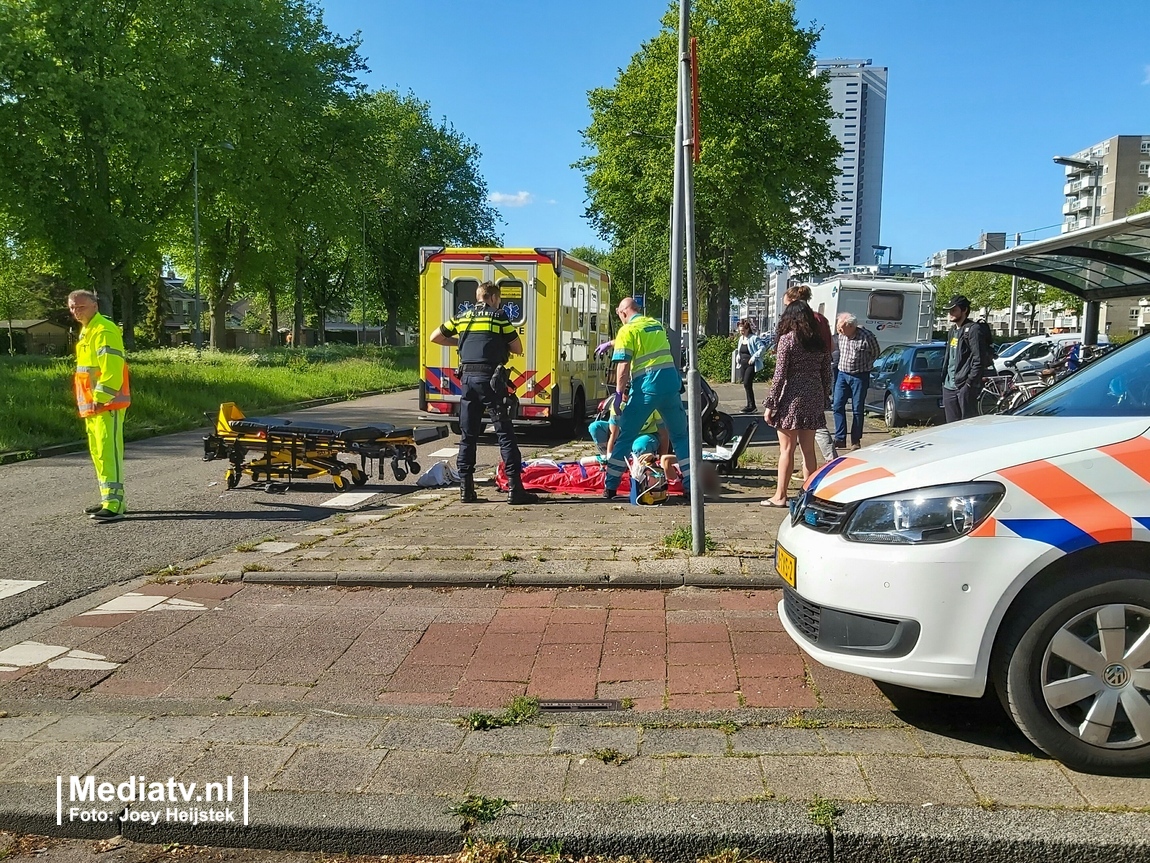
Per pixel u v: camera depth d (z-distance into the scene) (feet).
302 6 132.46
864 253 497.05
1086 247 32.04
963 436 11.69
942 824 8.94
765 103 115.44
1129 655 9.71
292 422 31.17
